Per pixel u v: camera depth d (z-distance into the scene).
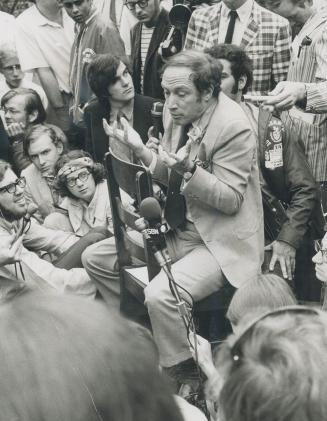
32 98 5.99
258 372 1.21
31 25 6.42
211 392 2.43
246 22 5.21
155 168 3.75
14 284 4.20
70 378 1.00
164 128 3.96
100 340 1.03
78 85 6.06
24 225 4.57
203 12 5.39
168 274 2.96
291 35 5.26
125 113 5.10
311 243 4.20
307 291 4.19
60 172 4.76
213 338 3.74
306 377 1.19
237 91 4.31
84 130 6.11
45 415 0.98
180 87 3.55
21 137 5.96
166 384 1.07
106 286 4.32
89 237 4.54
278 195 4.23
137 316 4.05
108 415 1.01
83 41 6.03
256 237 3.70
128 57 6.13
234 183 3.57
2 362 1.00
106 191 4.85
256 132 4.20
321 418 1.18
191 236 3.76
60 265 4.48
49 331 1.02
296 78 4.88
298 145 4.27
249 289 2.59
